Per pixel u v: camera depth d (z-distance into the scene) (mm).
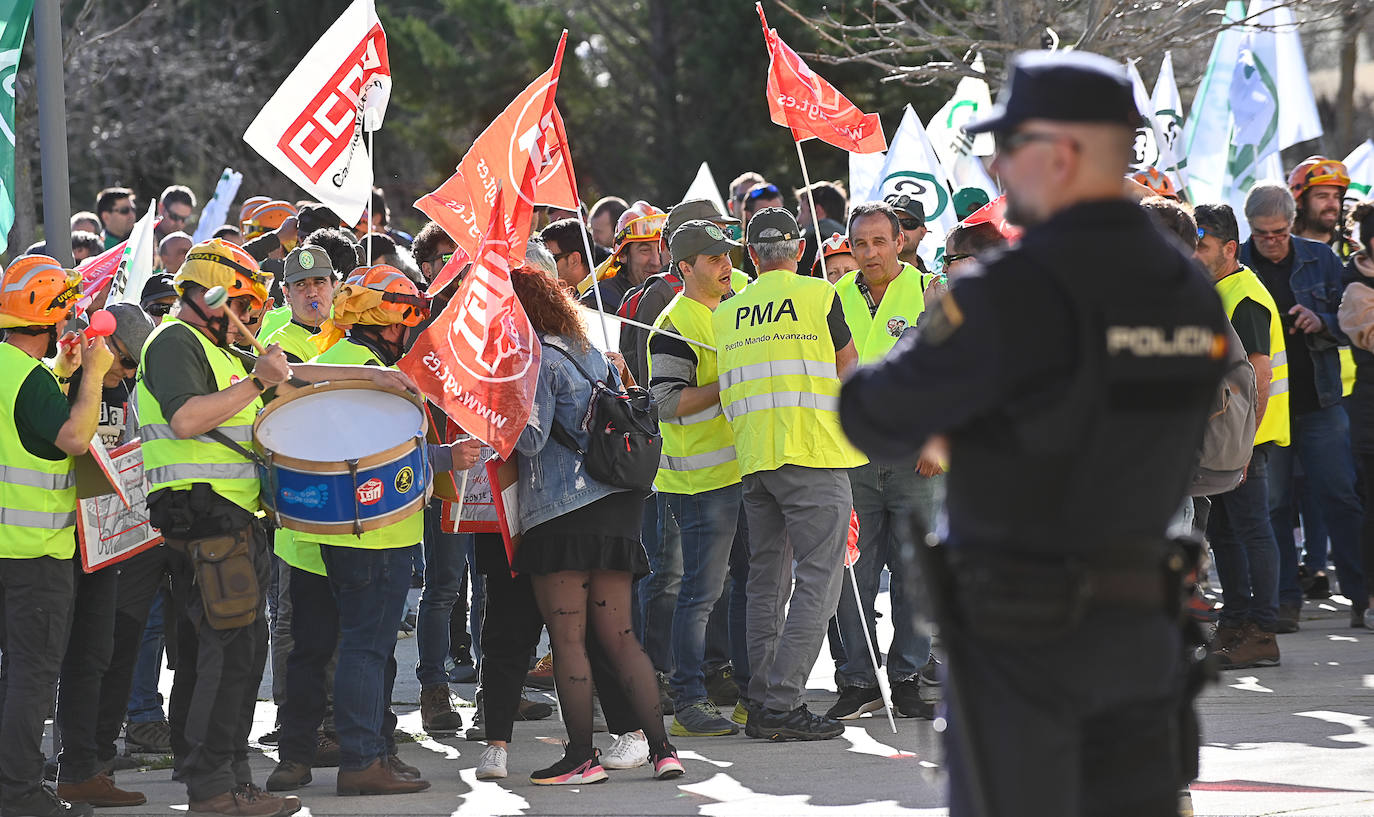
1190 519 15109
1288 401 18938
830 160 60844
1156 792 6719
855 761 14430
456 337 13172
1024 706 6449
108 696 14219
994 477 6418
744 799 12969
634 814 12531
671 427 16297
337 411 12844
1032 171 6602
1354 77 66562
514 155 14445
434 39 67812
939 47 28641
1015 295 6273
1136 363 6266
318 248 15695
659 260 19578
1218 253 17516
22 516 12438
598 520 13484
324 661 14109
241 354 13047
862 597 17062
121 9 64375
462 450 13969
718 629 18172
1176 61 46250
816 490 15289
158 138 63812
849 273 18234
